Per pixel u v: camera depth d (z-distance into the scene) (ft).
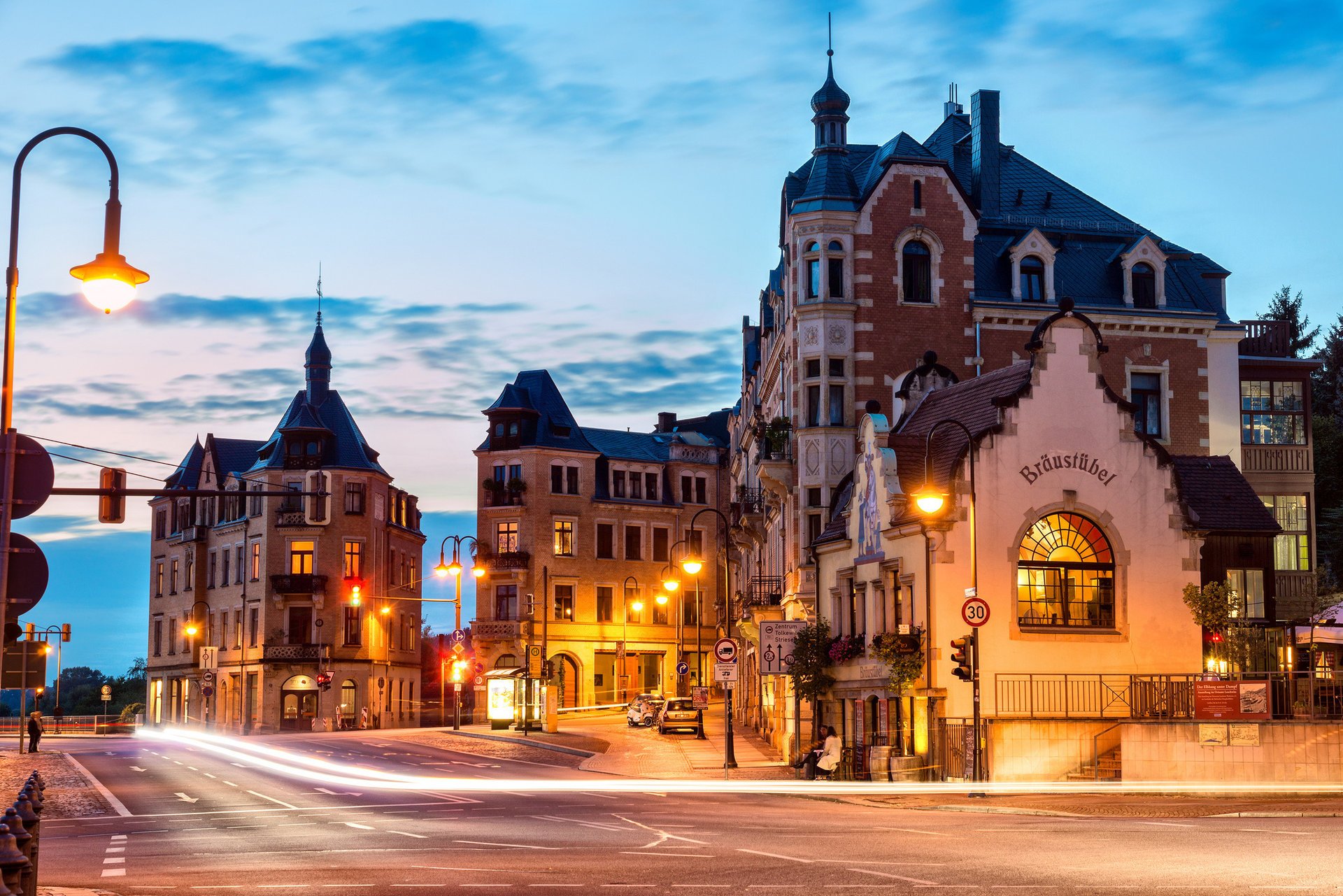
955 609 121.39
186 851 67.51
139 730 324.80
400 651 337.11
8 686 50.72
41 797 53.36
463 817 86.02
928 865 55.72
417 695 349.82
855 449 170.81
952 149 196.13
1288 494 181.47
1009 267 179.42
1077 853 59.47
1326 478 227.81
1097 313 178.29
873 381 172.45
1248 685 105.81
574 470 316.60
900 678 122.01
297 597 305.53
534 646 303.68
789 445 176.35
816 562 152.66
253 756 180.65
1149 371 179.93
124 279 52.42
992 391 130.72
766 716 199.21
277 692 302.04
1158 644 125.29
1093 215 190.70
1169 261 187.32
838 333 172.65
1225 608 125.49
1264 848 60.64
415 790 115.03
